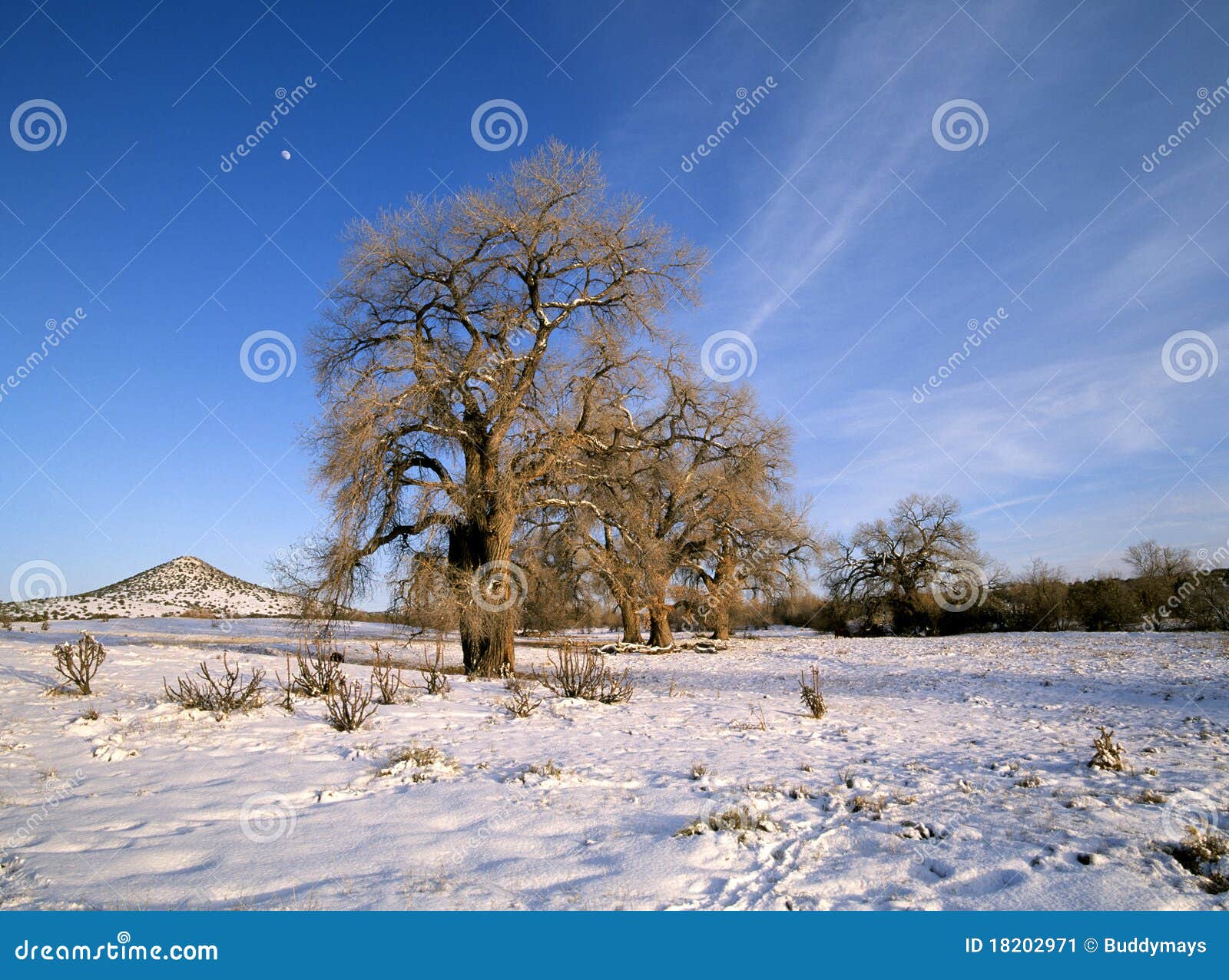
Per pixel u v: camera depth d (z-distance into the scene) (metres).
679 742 11.21
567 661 17.19
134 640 27.92
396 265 21.39
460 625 20.80
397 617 20.83
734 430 36.03
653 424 25.14
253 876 5.65
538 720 12.86
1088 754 10.09
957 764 9.72
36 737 10.12
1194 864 5.93
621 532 26.27
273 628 40.84
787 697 17.84
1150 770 8.84
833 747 11.02
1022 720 13.54
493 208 20.84
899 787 8.40
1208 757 9.59
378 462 20.03
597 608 39.12
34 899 5.22
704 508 36.59
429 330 22.53
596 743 11.00
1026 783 8.46
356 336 22.11
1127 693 16.81
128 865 5.84
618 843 6.38
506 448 21.89
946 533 55.81
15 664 16.16
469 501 20.69
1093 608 47.94
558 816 7.16
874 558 57.75
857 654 32.62
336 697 13.97
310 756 9.59
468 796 7.82
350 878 5.63
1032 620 51.72
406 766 8.98
